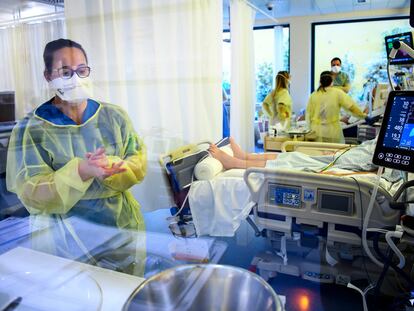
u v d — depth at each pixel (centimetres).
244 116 345
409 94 101
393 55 129
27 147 117
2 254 84
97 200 127
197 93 255
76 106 131
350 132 326
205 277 67
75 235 109
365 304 117
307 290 120
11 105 135
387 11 434
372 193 145
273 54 447
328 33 461
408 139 99
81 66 135
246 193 187
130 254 92
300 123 364
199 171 208
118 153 140
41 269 76
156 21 210
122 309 59
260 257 136
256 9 394
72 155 124
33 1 162
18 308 63
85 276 74
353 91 374
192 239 131
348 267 137
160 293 65
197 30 252
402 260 120
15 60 153
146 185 175
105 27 173
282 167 207
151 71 206
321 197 163
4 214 111
